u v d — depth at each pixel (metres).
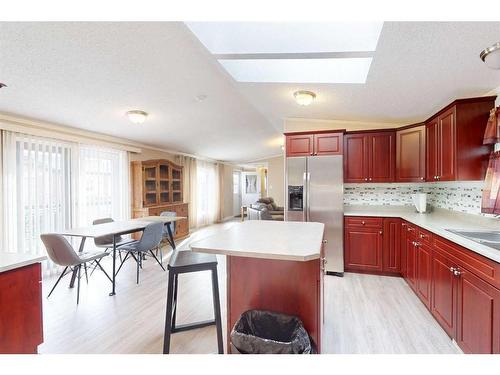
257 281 1.74
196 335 2.15
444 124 2.64
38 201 3.58
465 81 2.23
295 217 3.73
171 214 5.00
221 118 4.40
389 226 3.45
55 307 2.66
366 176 3.71
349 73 2.49
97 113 3.52
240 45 2.10
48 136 3.69
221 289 3.12
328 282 3.30
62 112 3.34
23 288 1.65
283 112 3.87
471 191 2.67
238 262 1.77
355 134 3.77
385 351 1.89
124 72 2.49
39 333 1.73
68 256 2.79
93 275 3.66
